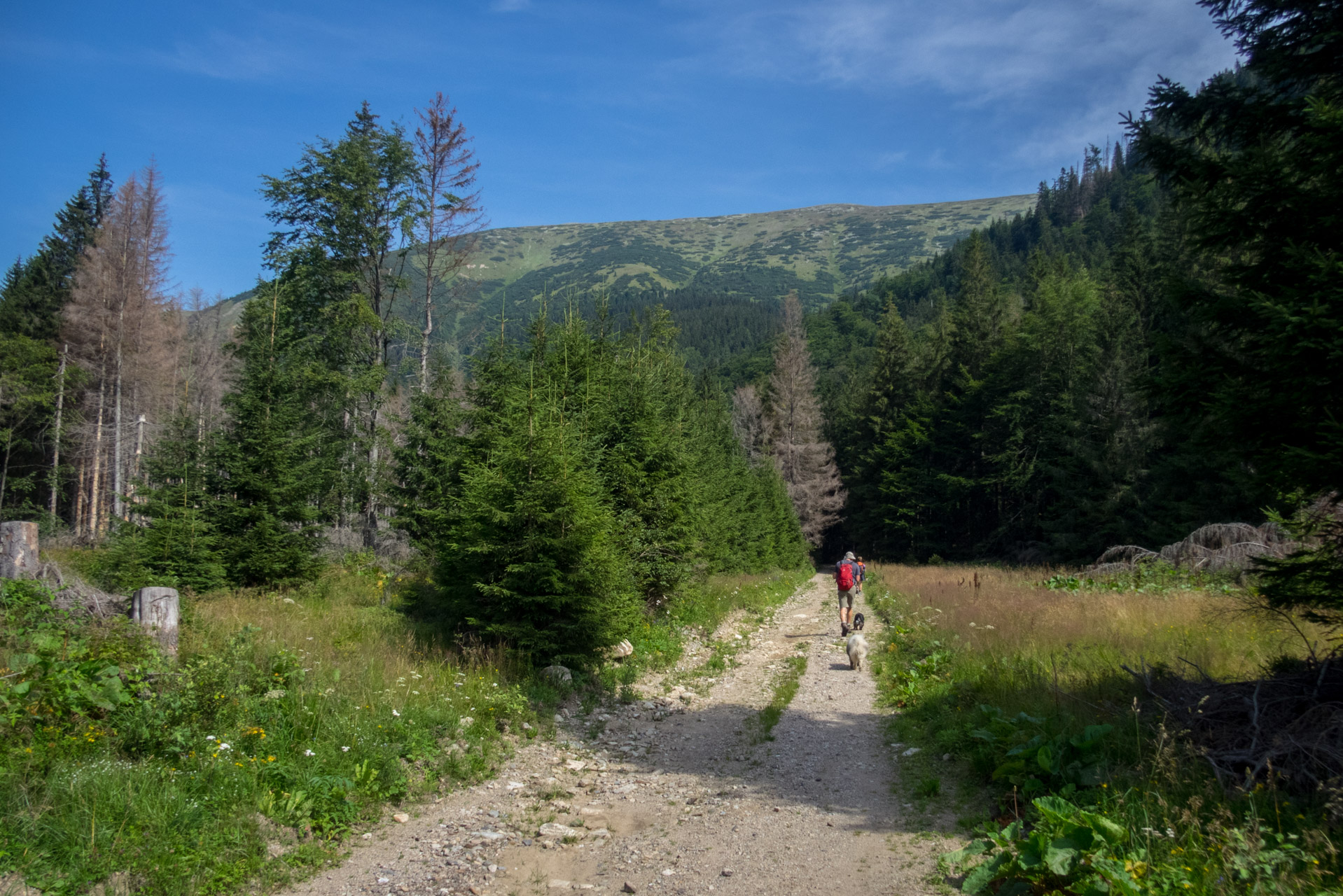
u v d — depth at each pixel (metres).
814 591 30.23
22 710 5.26
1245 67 6.27
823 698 9.85
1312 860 3.59
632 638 12.23
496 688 8.23
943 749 7.02
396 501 17.48
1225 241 5.94
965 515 50.66
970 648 10.77
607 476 13.49
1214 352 5.89
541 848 5.10
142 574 11.75
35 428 35.25
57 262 40.91
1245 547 16.83
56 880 3.85
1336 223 5.22
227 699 6.24
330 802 5.29
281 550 14.07
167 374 34.88
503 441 10.12
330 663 8.17
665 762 7.25
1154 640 9.46
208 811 4.76
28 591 7.90
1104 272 55.50
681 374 22.97
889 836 5.10
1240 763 4.93
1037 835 3.99
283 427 14.80
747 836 5.20
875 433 57.38
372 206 25.48
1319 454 5.00
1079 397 34.28
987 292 54.78
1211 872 3.59
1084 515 32.72
